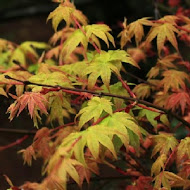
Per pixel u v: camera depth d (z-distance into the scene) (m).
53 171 2.04
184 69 4.30
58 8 2.95
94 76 2.66
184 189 2.62
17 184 6.75
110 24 7.77
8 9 7.64
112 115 2.49
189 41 3.54
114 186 4.48
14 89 3.12
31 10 7.42
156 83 3.43
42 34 11.93
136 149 2.54
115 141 2.49
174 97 3.06
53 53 3.71
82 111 2.51
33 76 2.80
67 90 2.73
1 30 11.74
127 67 4.45
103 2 7.73
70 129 3.11
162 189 2.48
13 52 4.04
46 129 3.03
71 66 3.04
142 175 3.12
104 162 2.98
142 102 2.65
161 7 5.04
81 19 2.96
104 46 4.71
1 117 3.10
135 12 7.38
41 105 2.49
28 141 3.83
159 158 2.61
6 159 7.32
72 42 2.85
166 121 2.94
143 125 3.09
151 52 4.03
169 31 2.95
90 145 2.26
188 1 5.38
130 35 3.04
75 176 2.11
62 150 2.11
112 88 2.92
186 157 2.81
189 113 3.50
